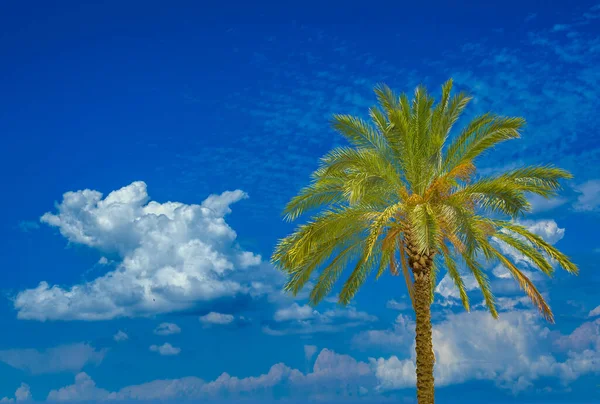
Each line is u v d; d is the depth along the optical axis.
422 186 20.06
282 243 20.25
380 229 19.34
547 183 18.61
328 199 20.53
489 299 23.77
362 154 19.33
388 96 20.17
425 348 20.69
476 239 18.69
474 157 19.55
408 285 21.83
